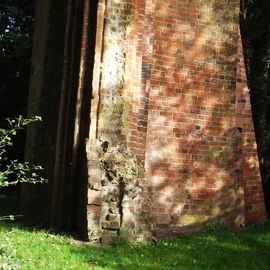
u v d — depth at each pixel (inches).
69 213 322.0
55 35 391.5
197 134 363.6
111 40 329.4
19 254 246.4
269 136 529.7
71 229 320.5
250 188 383.9
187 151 359.3
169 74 358.0
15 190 639.8
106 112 324.2
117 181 308.3
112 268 242.8
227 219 365.4
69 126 334.0
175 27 361.7
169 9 361.1
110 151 318.0
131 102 332.2
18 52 657.0
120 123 325.7
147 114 348.5
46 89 405.4
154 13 355.6
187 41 365.1
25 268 225.0
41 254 252.4
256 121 513.0
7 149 667.4
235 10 381.4
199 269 257.0
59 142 333.7
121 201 305.4
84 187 308.8
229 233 340.2
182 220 352.8
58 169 331.0
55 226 323.9
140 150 341.7
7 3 687.7
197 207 358.0
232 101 376.2
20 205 465.4
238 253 293.3
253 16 519.8
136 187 311.9
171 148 354.6
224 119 372.8
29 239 283.1
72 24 342.6
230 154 371.9
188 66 364.2
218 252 291.6
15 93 687.7
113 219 301.7
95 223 298.5
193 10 368.5
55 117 361.7
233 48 378.9
